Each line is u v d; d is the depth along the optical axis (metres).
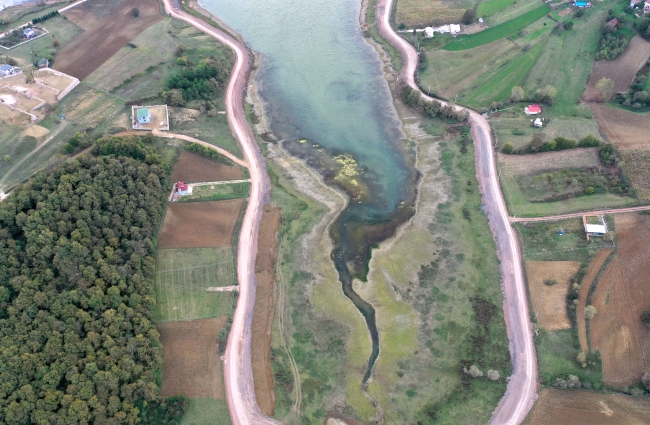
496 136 144.12
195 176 135.00
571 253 116.62
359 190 135.38
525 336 104.38
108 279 104.19
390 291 113.38
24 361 87.19
